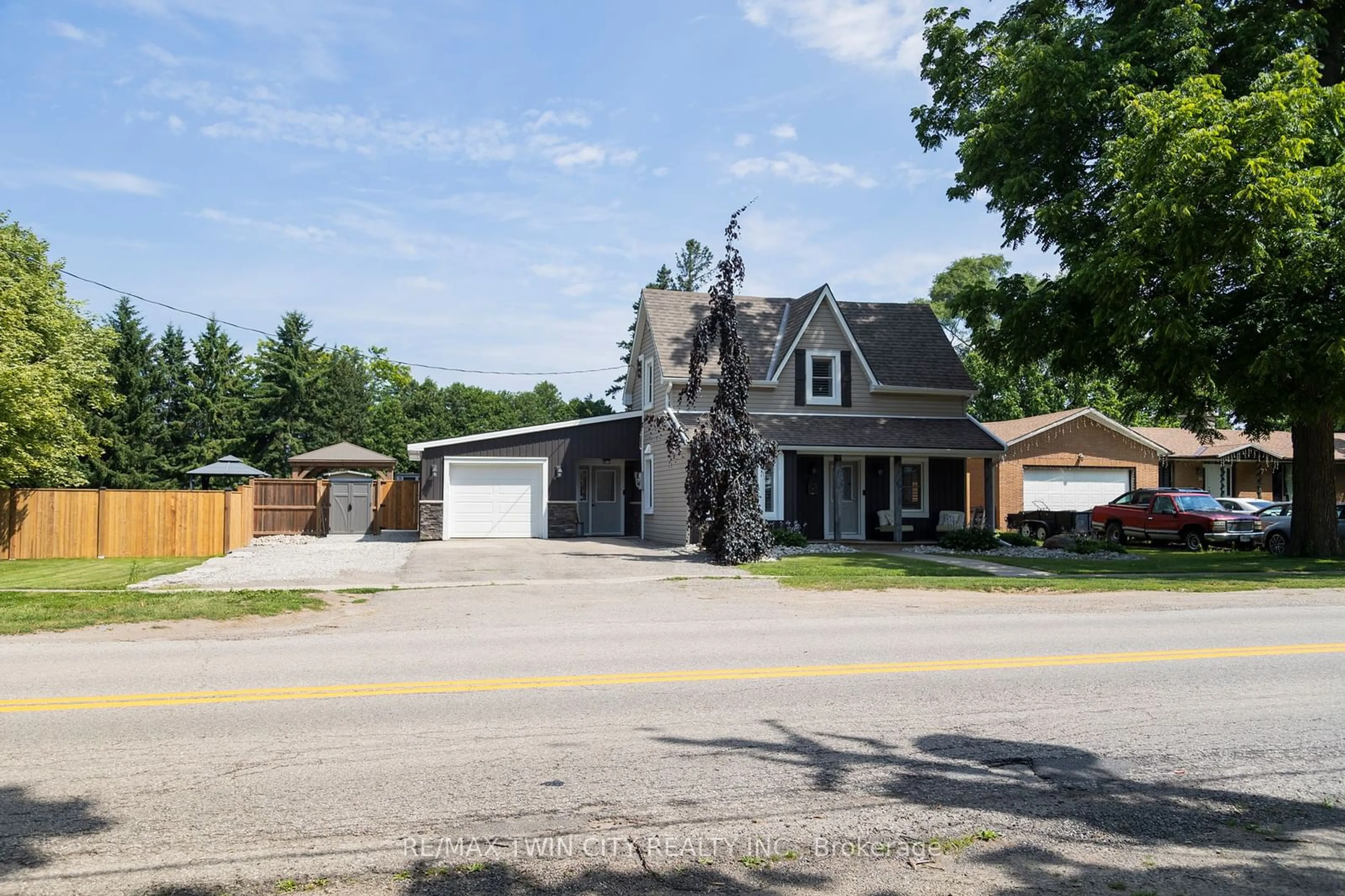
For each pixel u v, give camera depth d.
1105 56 20.92
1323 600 14.63
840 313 27.73
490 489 29.08
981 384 49.47
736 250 20.77
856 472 27.69
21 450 23.83
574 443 29.59
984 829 4.82
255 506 32.50
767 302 30.12
